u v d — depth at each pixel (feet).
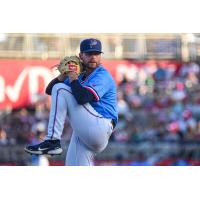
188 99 244.83
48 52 242.37
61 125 77.66
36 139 232.73
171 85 246.06
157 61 245.86
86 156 82.79
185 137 236.02
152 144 230.89
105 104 80.89
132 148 228.02
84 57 81.35
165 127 239.50
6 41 241.96
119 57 243.60
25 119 236.43
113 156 224.74
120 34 241.96
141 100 242.78
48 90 82.07
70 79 78.02
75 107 77.87
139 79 244.83
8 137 232.12
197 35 246.68
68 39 240.94
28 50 243.19
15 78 242.58
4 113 238.68
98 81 79.77
